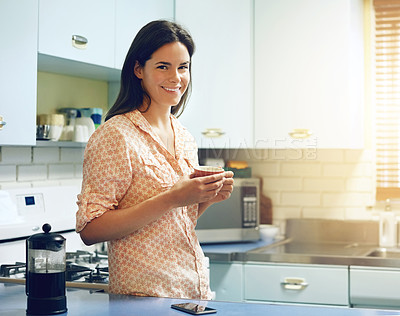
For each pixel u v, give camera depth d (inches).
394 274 115.9
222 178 69.9
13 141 90.7
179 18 132.0
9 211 101.0
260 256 123.9
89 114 122.0
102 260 101.8
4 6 88.0
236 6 134.0
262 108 135.2
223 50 133.8
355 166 145.3
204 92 133.6
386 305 116.6
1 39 87.9
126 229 68.4
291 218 149.3
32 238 63.0
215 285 126.5
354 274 118.1
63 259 63.2
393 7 143.7
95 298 67.9
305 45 132.0
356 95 135.5
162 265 71.2
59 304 61.9
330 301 119.6
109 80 132.3
